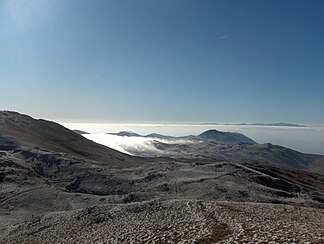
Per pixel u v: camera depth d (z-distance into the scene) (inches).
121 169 4530.0
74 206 3137.3
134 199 3216.0
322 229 1126.4
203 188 3373.5
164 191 3481.8
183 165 4517.7
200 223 1464.1
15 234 2178.9
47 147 6589.6
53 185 3961.6
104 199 3319.4
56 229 2047.2
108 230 1726.1
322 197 3782.0
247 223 1336.1
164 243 1258.6
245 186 3481.8
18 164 4303.6
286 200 3149.6
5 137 6141.7
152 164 4726.9
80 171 4416.8
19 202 3260.3
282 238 993.5
